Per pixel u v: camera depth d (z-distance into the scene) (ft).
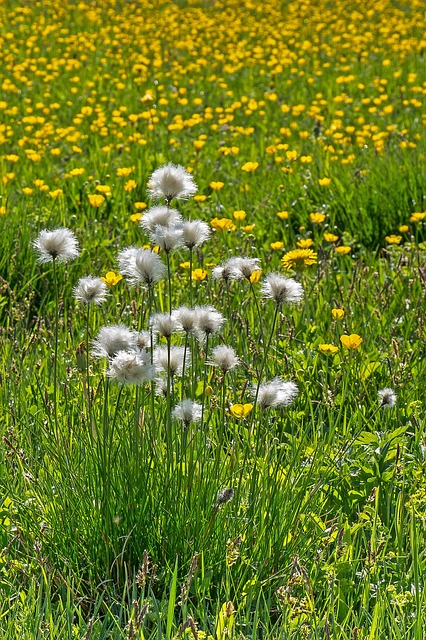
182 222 17.93
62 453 18.54
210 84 69.87
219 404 21.04
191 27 98.73
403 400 23.06
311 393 23.53
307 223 38.01
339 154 47.57
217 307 25.64
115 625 15.51
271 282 18.24
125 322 26.68
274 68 77.15
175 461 18.08
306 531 17.53
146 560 14.94
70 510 17.38
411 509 17.97
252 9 112.47
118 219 37.76
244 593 16.15
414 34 94.99
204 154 48.39
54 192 36.88
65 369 23.90
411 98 64.54
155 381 18.98
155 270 17.06
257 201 39.88
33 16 106.11
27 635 14.44
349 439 20.11
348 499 18.97
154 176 17.89
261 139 52.24
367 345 25.63
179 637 14.15
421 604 15.26
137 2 118.52
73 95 66.95
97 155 47.01
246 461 18.71
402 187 38.75
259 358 23.82
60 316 28.66
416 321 27.20
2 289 28.04
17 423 20.89
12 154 46.03
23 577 16.38
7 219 33.76
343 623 15.12
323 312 27.89
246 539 17.15
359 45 83.66
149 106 57.11
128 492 17.21
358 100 65.00
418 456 20.42
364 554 17.67
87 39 91.45
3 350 24.86
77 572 16.89
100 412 19.52
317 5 115.24
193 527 17.04
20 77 69.62
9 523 17.53
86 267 32.14
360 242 37.19
